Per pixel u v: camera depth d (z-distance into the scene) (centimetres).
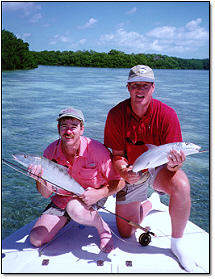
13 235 260
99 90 2217
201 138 779
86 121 982
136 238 258
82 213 231
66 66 8819
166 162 226
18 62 5756
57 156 242
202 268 214
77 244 246
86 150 238
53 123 962
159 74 5303
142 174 246
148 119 240
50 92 2005
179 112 1249
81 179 243
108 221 291
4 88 2206
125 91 2177
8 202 374
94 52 8825
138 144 252
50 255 229
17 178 459
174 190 219
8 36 5634
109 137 253
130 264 219
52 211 248
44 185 222
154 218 298
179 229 225
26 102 1500
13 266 214
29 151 618
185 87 2722
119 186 242
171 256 230
